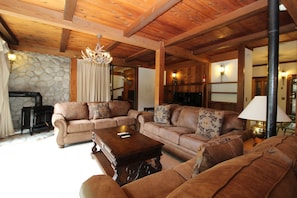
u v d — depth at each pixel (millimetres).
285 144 1016
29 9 2297
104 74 5488
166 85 6750
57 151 2885
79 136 3273
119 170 1814
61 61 4926
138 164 2135
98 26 2895
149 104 6797
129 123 4047
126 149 1871
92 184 934
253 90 6688
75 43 4164
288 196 573
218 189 546
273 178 623
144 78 6633
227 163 741
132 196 973
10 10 2180
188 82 5805
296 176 792
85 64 5129
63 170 2219
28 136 3701
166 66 6781
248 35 3316
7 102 3754
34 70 4527
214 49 4066
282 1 1632
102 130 2719
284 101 5945
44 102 4691
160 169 2096
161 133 2990
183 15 2551
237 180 587
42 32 3475
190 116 3139
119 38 3172
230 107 4648
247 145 1978
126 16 2609
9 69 3949
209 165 985
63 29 2998
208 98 5133
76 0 2045
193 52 4547
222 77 4855
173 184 1127
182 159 2578
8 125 3779
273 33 1501
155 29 3127
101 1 2203
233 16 2389
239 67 3736
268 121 1521
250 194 524
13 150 2885
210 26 2729
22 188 1808
